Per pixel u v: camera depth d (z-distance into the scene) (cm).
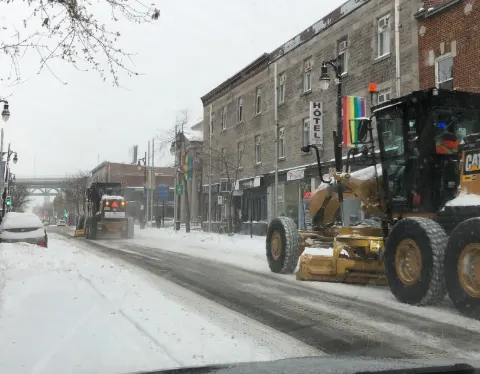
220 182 3066
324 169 2038
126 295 721
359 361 323
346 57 1980
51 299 655
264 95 2644
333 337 535
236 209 2938
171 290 820
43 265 1009
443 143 732
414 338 528
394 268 716
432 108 735
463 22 1456
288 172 2305
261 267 1147
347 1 1978
